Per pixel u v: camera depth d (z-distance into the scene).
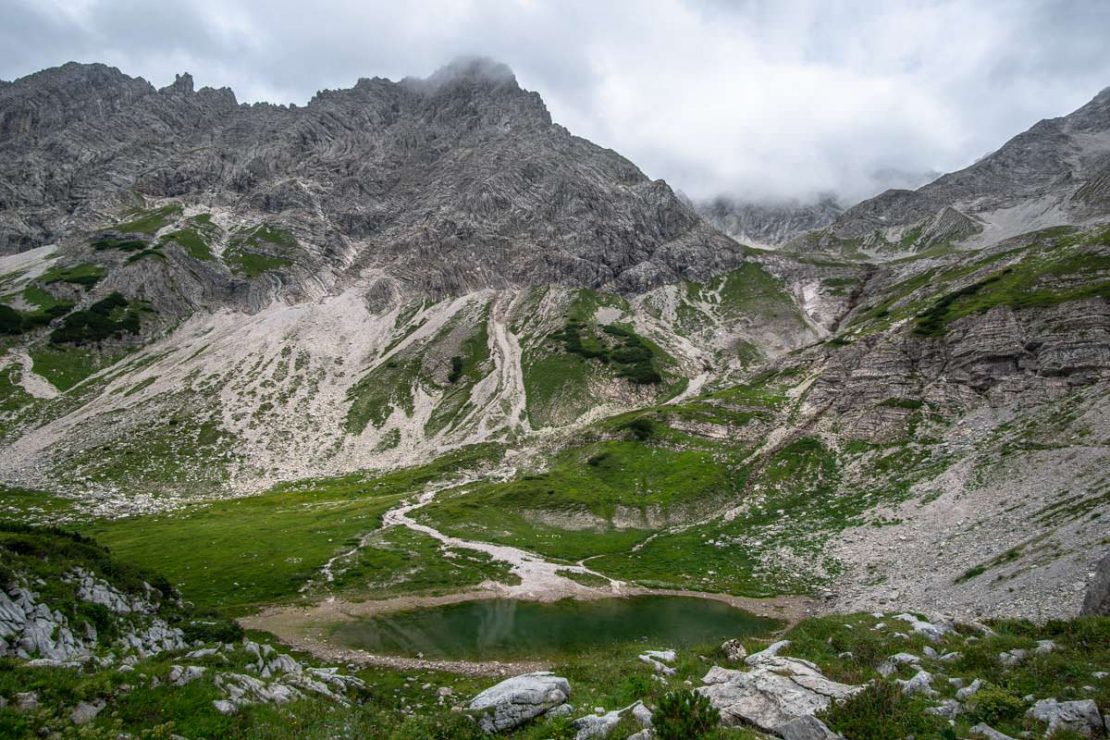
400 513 100.00
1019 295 112.44
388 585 67.31
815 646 28.31
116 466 122.81
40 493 107.31
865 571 64.75
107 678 19.14
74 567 31.77
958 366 103.12
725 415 123.12
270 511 103.94
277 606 59.94
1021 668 21.00
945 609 44.16
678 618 58.62
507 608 61.56
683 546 83.06
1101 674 18.94
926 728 15.77
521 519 94.38
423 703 34.28
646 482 104.69
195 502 111.69
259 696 22.31
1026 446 74.69
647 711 17.75
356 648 48.19
